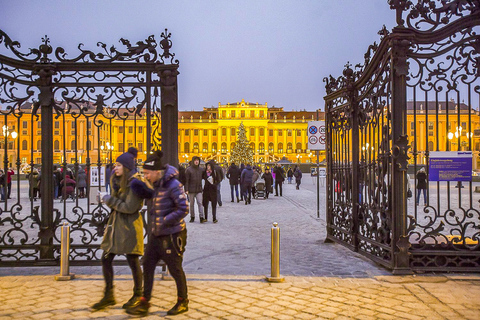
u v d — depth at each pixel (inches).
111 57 259.0
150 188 176.1
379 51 254.2
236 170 784.9
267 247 330.0
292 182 1795.0
